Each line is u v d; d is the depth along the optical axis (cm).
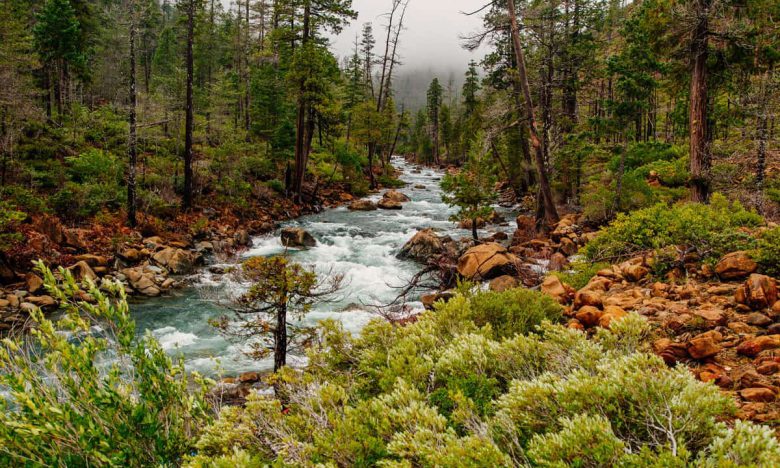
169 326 1210
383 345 467
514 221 2719
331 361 470
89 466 297
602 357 337
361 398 397
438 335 475
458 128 7344
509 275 1290
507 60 2530
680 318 569
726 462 192
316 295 866
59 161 2209
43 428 276
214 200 2586
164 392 356
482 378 342
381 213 3144
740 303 590
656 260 822
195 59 5159
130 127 1961
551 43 2203
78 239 1650
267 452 320
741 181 1689
